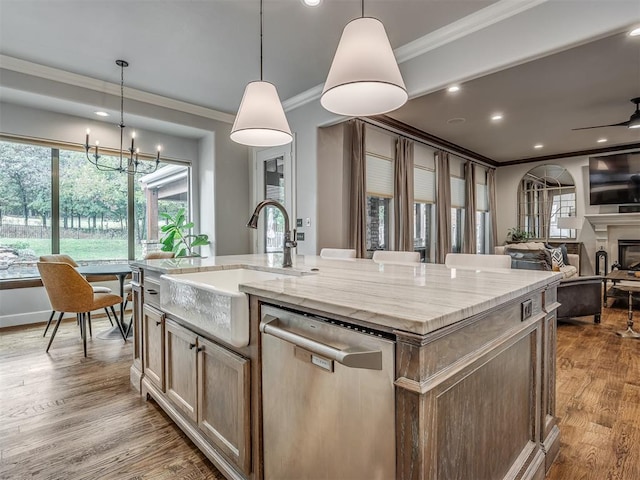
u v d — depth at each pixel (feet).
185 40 10.25
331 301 3.29
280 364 3.95
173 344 6.17
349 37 5.37
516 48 8.59
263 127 6.99
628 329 12.15
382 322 2.83
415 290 3.89
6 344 10.96
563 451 5.69
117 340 11.40
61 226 14.34
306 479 3.69
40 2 8.48
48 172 13.98
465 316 3.02
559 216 23.27
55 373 8.73
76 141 14.23
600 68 10.89
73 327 12.97
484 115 15.17
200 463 5.37
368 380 3.02
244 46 10.59
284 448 3.96
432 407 2.77
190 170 17.61
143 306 7.38
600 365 9.35
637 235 20.54
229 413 4.72
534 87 12.32
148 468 5.26
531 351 4.74
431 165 19.83
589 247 22.16
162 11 8.86
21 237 13.48
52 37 10.07
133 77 12.73
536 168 24.26
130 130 15.66
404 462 2.76
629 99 13.48
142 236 16.47
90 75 12.53
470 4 8.64
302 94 14.34
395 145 17.06
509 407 4.17
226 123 16.92
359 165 14.52
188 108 15.43
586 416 6.75
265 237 16.76
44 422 6.50
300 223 14.90
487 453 3.69
